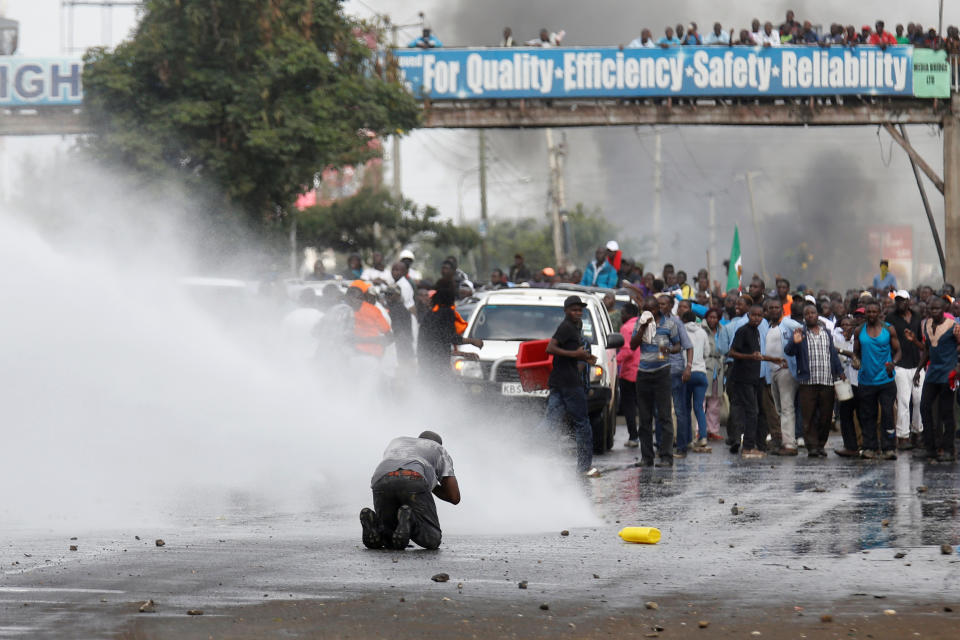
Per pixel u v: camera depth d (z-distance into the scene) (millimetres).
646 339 43562
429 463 24875
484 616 17922
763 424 49938
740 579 21031
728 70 86625
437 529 24422
